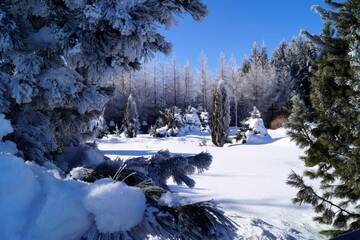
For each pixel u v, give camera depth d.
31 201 1.23
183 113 35.34
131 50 2.26
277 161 13.70
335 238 1.97
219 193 8.20
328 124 5.45
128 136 31.36
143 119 52.00
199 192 8.18
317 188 8.36
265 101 51.88
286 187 8.98
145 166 2.18
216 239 1.37
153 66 55.62
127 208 1.28
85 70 2.65
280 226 6.16
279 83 52.34
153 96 53.94
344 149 5.20
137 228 1.31
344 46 5.33
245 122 25.31
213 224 1.37
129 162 2.14
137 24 2.06
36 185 1.26
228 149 19.28
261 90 52.12
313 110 5.77
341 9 5.32
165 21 2.31
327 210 5.54
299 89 52.41
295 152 16.81
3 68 2.40
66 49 2.24
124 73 2.70
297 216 6.83
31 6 2.28
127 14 2.01
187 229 1.34
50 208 1.20
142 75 53.44
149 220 1.33
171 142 25.73
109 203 1.25
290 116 5.79
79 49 2.20
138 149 19.92
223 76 60.03
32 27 2.37
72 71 2.41
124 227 1.27
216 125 23.42
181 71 57.81
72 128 2.81
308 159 5.51
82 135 3.01
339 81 5.10
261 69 56.22
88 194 1.27
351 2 5.11
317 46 5.48
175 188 8.27
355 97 5.01
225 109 23.64
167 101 55.97
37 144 2.34
